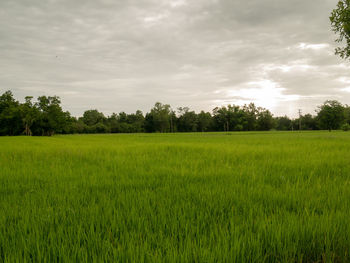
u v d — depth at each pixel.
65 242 2.11
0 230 2.32
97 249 2.02
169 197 3.64
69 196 3.71
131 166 6.96
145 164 7.40
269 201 3.35
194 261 1.82
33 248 2.08
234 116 127.88
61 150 11.47
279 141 18.73
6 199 3.59
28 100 75.69
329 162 6.87
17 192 4.09
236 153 9.63
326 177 4.93
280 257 1.90
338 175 5.21
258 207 3.06
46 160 8.65
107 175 5.64
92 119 122.75
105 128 114.69
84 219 2.65
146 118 129.12
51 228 2.39
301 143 15.39
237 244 1.96
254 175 5.11
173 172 5.80
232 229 2.28
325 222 2.36
